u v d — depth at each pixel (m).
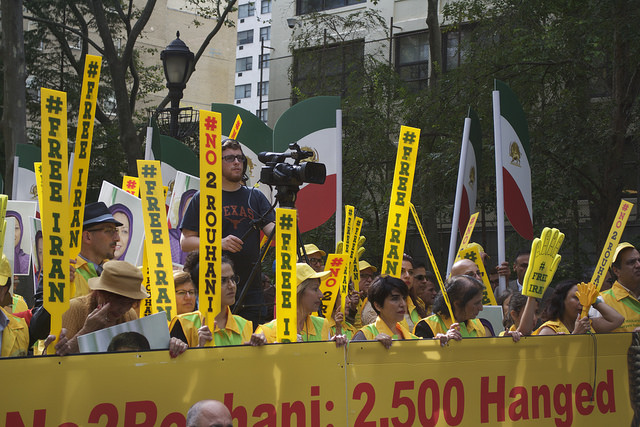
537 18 18.53
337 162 9.42
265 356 5.32
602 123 17.50
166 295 5.80
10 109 19.50
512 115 9.69
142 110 33.66
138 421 4.79
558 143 17.45
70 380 4.57
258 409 5.27
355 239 8.55
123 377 4.75
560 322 7.65
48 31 30.17
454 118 18.88
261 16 82.25
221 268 5.79
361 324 9.18
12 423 4.38
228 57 51.97
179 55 15.41
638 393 7.27
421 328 6.92
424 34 29.77
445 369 6.19
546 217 17.73
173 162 11.36
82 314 5.40
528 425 6.60
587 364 7.00
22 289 11.75
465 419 6.26
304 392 5.48
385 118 22.47
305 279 6.66
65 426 4.53
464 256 8.95
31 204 9.16
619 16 15.62
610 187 17.39
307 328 6.85
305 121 9.87
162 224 5.90
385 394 5.86
